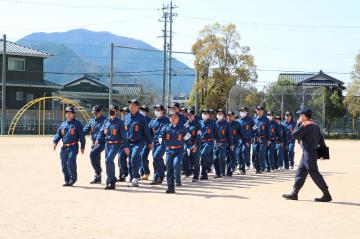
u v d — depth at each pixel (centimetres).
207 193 1354
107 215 1012
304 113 1258
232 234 863
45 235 836
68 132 1452
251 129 1962
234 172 1997
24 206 1102
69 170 1448
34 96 5959
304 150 1256
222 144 1770
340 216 1049
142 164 1620
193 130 1639
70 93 7438
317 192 1416
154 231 875
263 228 916
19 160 2261
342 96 7700
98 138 1518
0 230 868
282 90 3975
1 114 5500
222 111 1805
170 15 5616
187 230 888
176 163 1363
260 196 1313
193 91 5844
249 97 4000
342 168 2200
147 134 1495
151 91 9019
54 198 1220
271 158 2050
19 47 5944
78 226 907
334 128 6419
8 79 5778
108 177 1401
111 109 1428
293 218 1016
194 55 5653
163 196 1284
